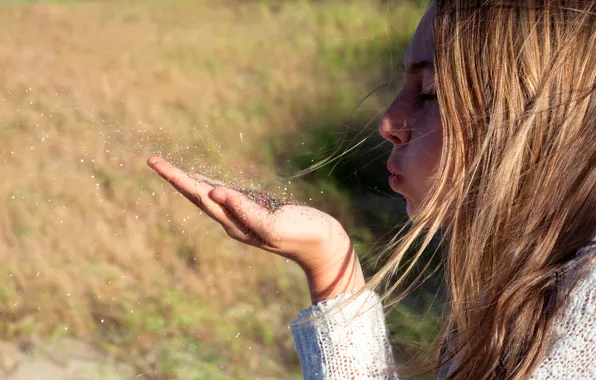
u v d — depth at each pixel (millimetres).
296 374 1574
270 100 3311
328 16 4969
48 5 5309
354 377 817
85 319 1633
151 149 1650
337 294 858
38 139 2236
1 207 1992
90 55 3816
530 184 753
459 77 776
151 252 1937
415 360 861
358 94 3404
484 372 744
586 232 736
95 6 5484
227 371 1551
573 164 745
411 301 1677
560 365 699
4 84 2764
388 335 853
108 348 1550
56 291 1698
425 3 1035
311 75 3809
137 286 1777
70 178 2133
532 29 756
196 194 845
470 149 777
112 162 2180
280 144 2578
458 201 777
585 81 748
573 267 717
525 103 758
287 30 4879
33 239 1888
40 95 2594
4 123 2268
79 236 1928
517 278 745
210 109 2969
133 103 2828
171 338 1609
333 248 855
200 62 3939
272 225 835
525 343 725
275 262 1929
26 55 3621
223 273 1868
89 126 2268
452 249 786
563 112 748
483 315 752
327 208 2209
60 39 4234
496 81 763
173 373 1479
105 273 1750
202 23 5082
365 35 4504
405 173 856
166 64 3795
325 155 2473
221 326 1661
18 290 1700
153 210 2076
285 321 1745
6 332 1596
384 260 1787
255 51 4320
